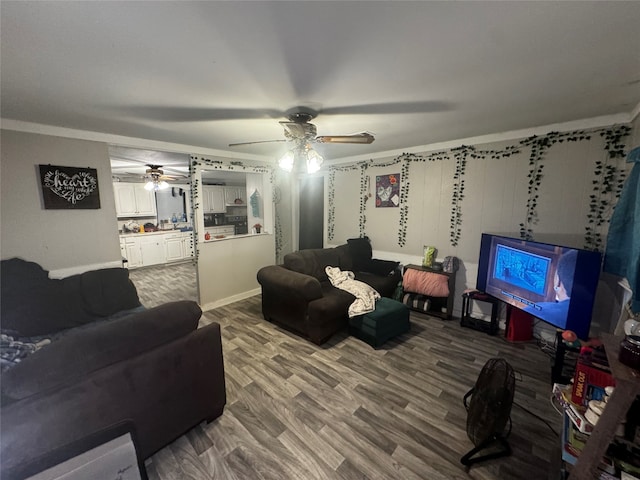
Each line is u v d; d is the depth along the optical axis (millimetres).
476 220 3377
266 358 2646
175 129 2816
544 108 2266
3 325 2211
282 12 1071
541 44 1316
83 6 1010
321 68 1547
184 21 1122
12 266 2389
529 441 1722
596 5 1033
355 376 2363
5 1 961
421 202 3826
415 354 2713
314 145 3695
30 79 1639
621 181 2484
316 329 2854
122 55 1391
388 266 3963
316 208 5238
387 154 4098
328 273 3789
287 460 1592
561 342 2209
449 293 3443
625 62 1484
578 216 2727
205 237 4031
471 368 2484
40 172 2598
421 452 1644
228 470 1532
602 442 1071
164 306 1671
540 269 2473
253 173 4668
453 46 1333
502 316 3256
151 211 6598
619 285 2340
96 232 2975
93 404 1267
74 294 2607
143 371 1454
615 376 1026
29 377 1125
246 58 1438
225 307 4055
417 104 2133
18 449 1054
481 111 2326
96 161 2926
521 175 3008
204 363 1763
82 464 1104
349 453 1636
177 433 1660
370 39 1271
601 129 2527
